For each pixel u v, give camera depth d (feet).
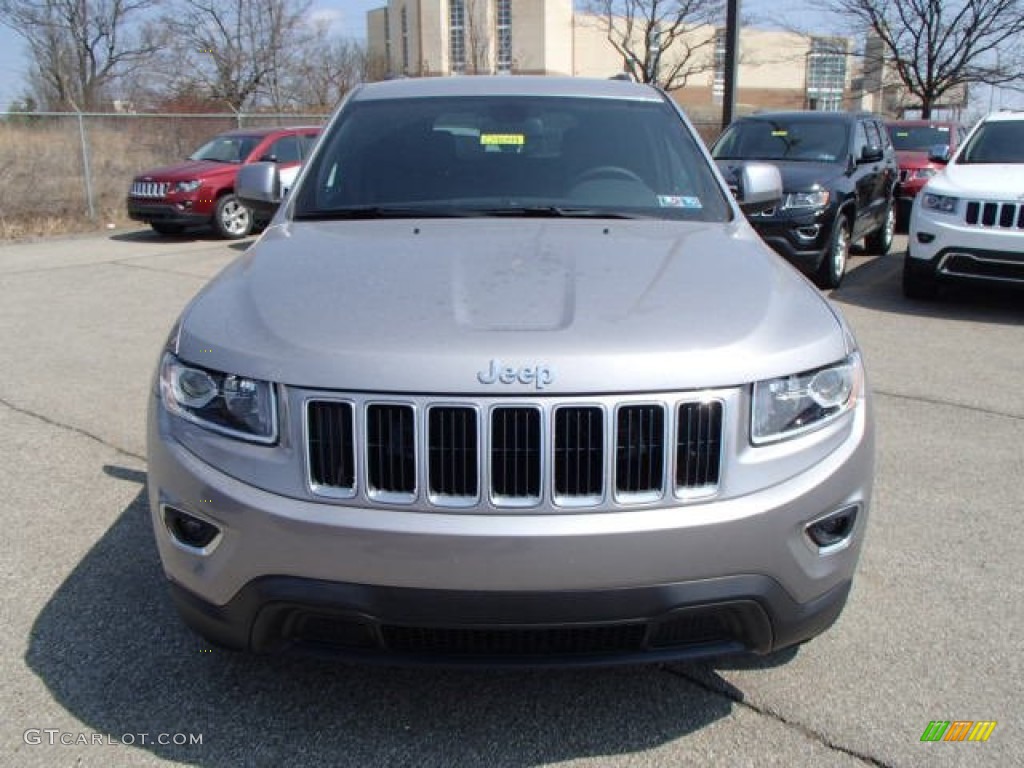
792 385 7.72
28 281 33.50
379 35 199.52
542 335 7.48
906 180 45.50
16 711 8.87
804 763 8.19
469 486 7.22
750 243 10.55
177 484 7.86
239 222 46.98
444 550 7.12
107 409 18.19
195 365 7.95
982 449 15.90
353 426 7.22
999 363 21.56
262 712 8.87
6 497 13.92
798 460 7.69
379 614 7.30
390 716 8.82
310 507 7.31
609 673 9.48
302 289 8.66
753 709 8.92
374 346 7.43
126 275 34.83
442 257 9.43
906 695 9.12
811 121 33.40
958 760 8.21
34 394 19.21
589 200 11.69
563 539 7.09
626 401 7.16
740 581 7.44
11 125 54.75
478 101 13.19
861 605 10.79
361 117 13.15
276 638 7.77
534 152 12.41
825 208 28.66
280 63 110.11
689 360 7.34
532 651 7.59
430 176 12.05
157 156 60.03
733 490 7.43
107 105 121.39
